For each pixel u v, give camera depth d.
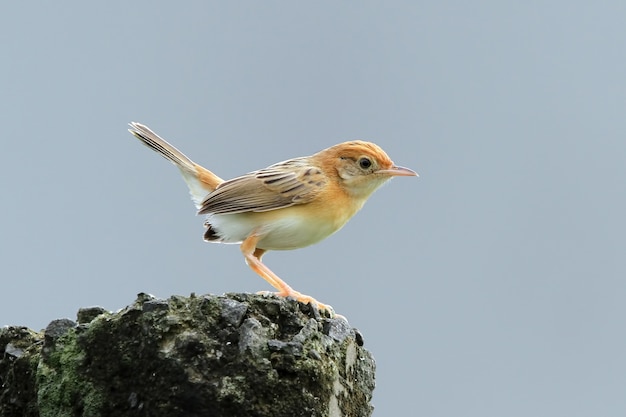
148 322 9.28
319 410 9.26
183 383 8.95
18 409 9.88
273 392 9.09
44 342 9.79
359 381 10.52
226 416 8.95
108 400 9.26
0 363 10.26
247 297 10.01
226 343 9.25
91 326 9.59
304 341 9.59
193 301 9.52
